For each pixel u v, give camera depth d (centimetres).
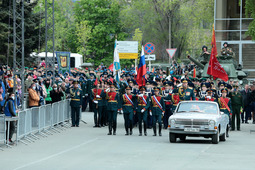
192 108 5206
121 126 6744
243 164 3600
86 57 19600
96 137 5381
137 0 19412
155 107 5644
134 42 9994
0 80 5631
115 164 3547
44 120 5553
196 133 4859
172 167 3416
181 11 18550
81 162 3644
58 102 6112
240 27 11562
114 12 19912
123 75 7988
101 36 19675
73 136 5450
